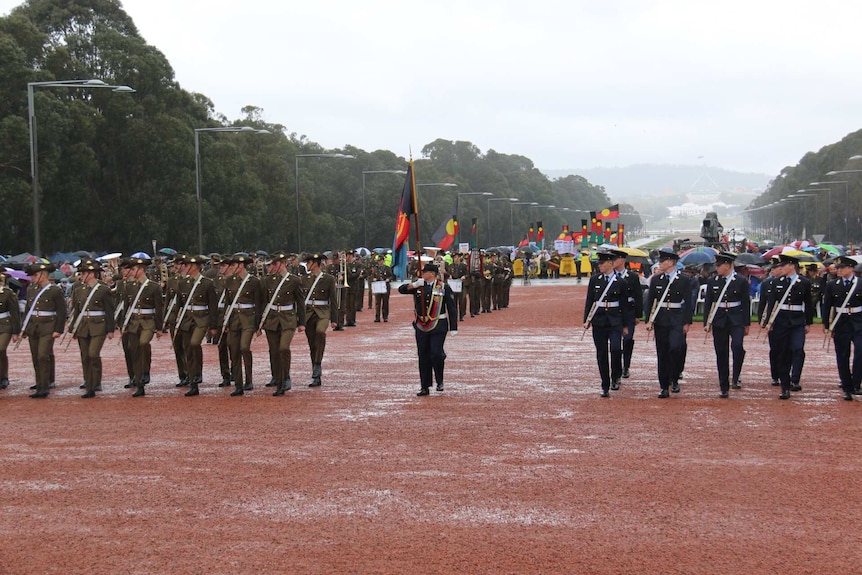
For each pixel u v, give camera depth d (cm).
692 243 5125
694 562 758
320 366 1739
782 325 1616
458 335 2752
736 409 1439
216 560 770
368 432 1270
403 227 1712
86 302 1662
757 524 854
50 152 5525
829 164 14588
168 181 6419
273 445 1193
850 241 12112
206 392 1683
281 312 1636
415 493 958
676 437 1223
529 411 1423
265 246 8688
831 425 1303
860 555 773
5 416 1448
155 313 1677
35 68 5862
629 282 1633
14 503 941
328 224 9900
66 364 2175
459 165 16800
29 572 750
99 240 6606
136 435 1273
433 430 1278
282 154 9719
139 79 6481
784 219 18850
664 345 1565
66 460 1125
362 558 771
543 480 1005
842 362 1534
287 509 908
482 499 935
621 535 824
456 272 3331
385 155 13362
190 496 957
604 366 1566
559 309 3891
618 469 1050
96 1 6881
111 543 816
